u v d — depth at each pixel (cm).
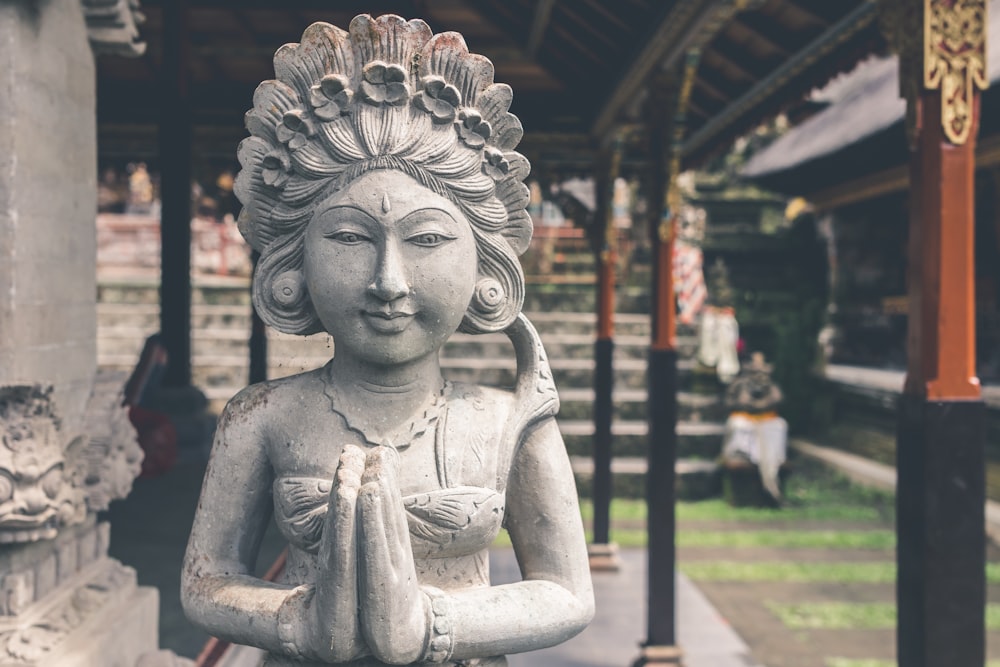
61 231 277
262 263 173
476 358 1277
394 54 166
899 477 308
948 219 296
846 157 1116
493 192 172
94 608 273
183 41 751
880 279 1371
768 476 1045
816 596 739
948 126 297
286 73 168
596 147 813
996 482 945
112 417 298
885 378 1195
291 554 173
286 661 161
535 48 688
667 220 556
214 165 926
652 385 566
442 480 167
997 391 973
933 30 296
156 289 1401
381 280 156
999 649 602
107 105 849
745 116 678
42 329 262
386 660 149
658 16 463
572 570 177
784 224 1459
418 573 169
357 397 172
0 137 244
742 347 1323
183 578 175
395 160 163
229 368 1255
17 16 247
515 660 583
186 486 647
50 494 240
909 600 297
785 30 508
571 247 1639
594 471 812
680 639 623
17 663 232
